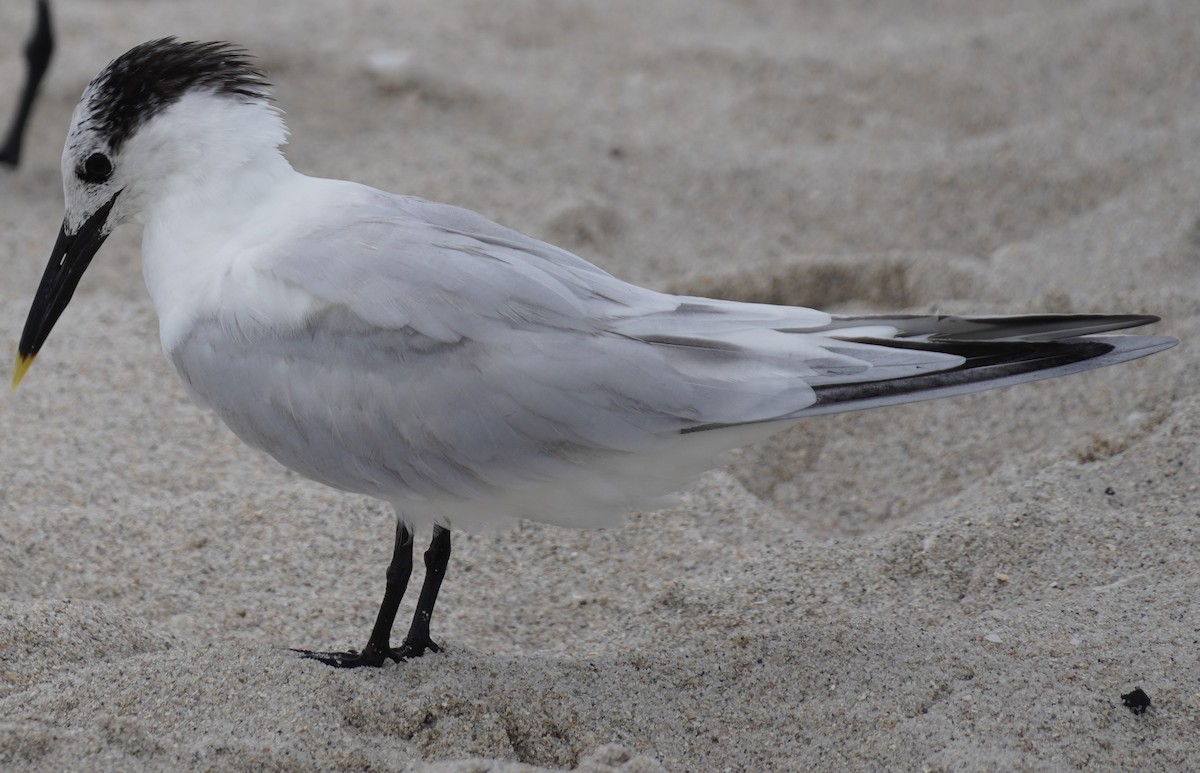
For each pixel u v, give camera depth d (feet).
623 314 22.91
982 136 50.98
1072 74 53.42
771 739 22.16
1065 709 21.90
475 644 26.40
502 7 61.46
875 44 57.98
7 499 29.94
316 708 21.68
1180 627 23.82
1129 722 21.74
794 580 26.63
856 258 42.16
